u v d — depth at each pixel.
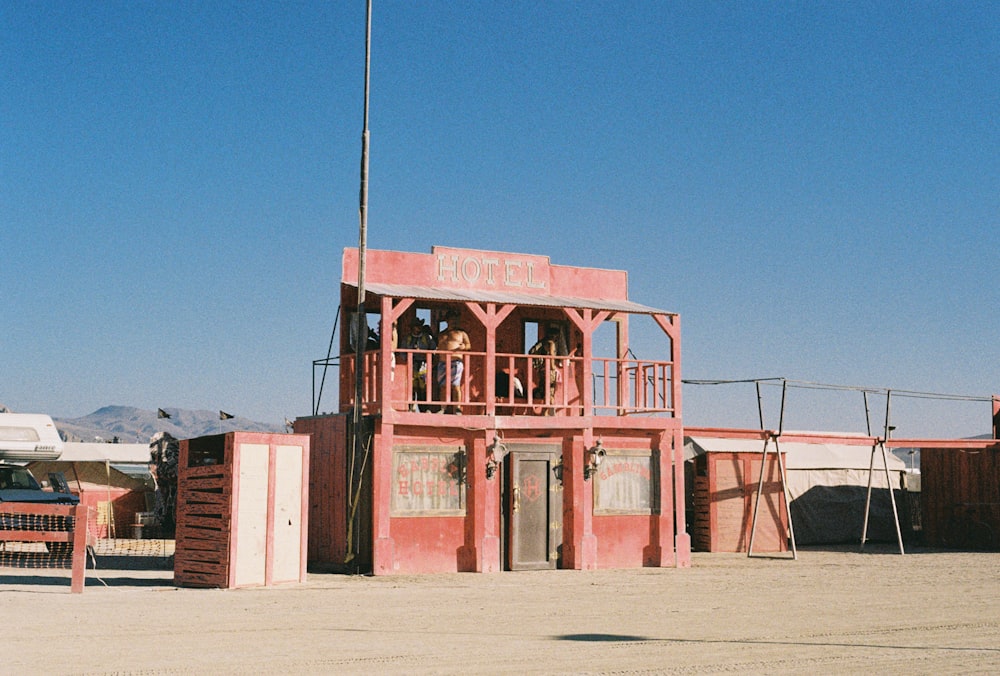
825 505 30.39
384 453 20.33
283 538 17.77
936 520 30.27
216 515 17.09
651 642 11.83
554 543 21.98
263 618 13.41
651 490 23.08
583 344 22.44
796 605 15.54
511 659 10.62
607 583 18.91
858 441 30.86
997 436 32.81
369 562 20.53
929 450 30.66
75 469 35.22
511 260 23.70
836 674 10.02
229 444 17.05
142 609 14.02
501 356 23.69
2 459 23.52
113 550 25.61
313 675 9.66
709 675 9.90
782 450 28.59
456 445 21.30
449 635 12.21
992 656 11.13
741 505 27.95
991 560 24.86
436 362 22.53
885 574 20.98
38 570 19.78
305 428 22.28
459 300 21.22
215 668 9.91
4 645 10.99
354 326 22.11
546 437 22.16
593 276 24.59
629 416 22.94
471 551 21.14
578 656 10.84
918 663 10.66
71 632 11.90
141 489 34.25
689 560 23.02
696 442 27.80
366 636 12.03
